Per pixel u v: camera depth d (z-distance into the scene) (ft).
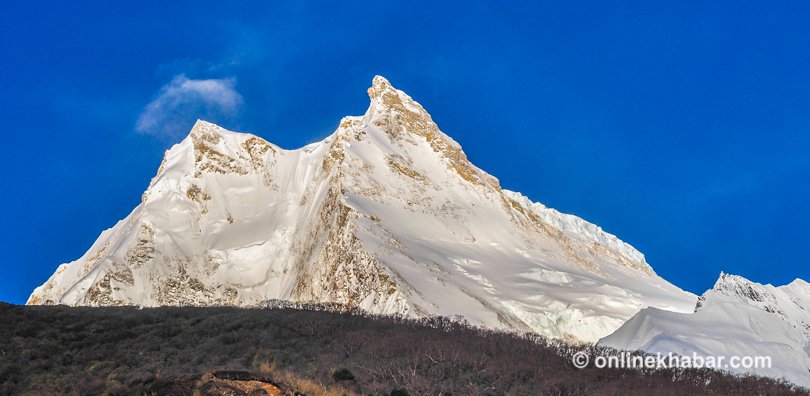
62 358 160.45
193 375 132.87
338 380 145.59
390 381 150.10
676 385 163.32
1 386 140.36
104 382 139.64
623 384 161.38
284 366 156.76
